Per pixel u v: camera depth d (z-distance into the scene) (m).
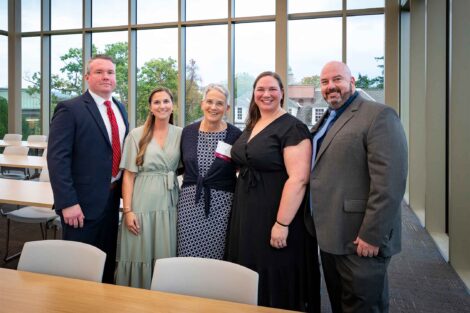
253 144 1.98
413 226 4.53
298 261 1.97
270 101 2.00
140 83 7.80
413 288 2.88
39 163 4.93
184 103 7.55
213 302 1.28
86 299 1.28
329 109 2.01
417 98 5.06
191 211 2.18
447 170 4.00
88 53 8.06
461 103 2.98
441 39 3.78
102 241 2.33
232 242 2.07
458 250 3.14
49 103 8.54
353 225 1.75
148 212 2.25
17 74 8.70
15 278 1.44
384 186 1.62
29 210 3.47
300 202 1.91
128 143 2.34
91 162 2.19
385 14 6.12
